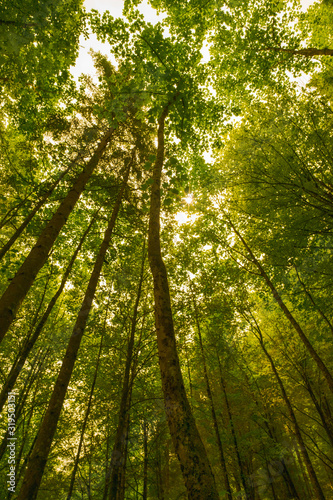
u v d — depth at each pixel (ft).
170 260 36.55
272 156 22.91
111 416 30.94
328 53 22.13
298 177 19.67
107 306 31.35
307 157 21.18
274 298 33.58
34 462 12.67
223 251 40.14
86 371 34.88
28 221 25.07
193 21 25.61
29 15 17.49
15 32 17.58
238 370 43.55
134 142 30.30
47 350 35.40
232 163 27.27
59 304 40.37
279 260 27.58
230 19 26.35
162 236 33.96
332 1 23.80
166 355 8.79
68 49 21.13
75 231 37.19
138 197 29.19
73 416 32.86
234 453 35.01
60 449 33.45
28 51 19.98
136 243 33.45
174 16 25.61
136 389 32.99
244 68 29.48
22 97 24.57
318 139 20.10
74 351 17.29
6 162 28.40
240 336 43.39
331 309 27.89
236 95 31.42
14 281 12.92
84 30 20.45
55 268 35.06
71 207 19.07
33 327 33.22
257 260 35.22
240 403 39.93
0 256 22.88
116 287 32.91
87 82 28.76
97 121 29.19
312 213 22.22
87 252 37.14
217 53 29.73
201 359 36.73
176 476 43.62
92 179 28.66
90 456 30.66
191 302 33.76
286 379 40.01
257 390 39.50
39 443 13.34
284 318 40.81
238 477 37.58
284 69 28.17
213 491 6.00
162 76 15.05
